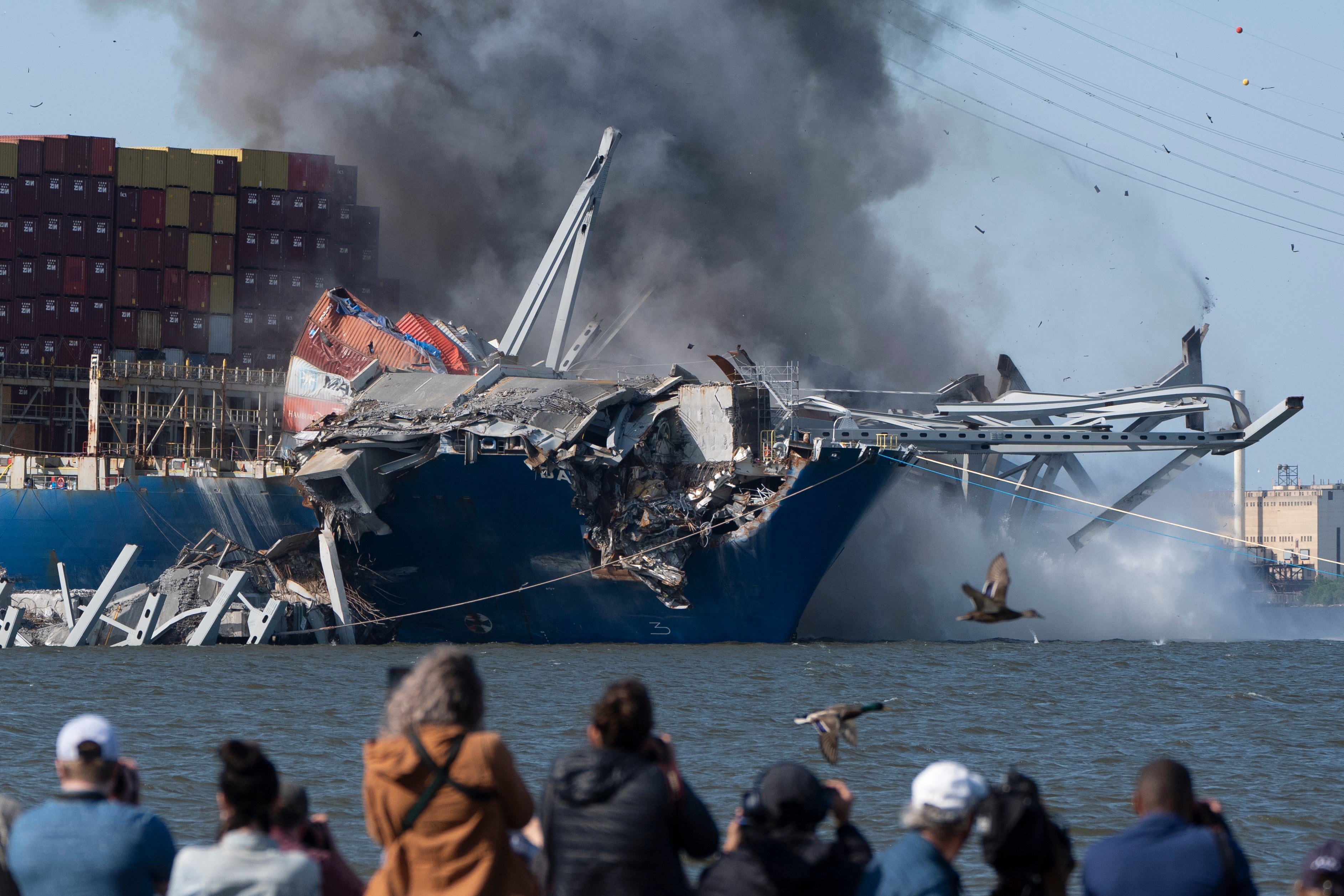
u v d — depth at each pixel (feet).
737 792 271.90
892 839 232.32
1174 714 411.54
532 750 320.29
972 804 92.99
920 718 393.70
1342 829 247.70
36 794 259.19
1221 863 94.48
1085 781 290.76
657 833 90.94
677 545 632.38
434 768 88.74
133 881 95.61
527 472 613.93
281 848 94.22
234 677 487.20
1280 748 341.62
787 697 438.81
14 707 390.63
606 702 94.07
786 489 628.28
